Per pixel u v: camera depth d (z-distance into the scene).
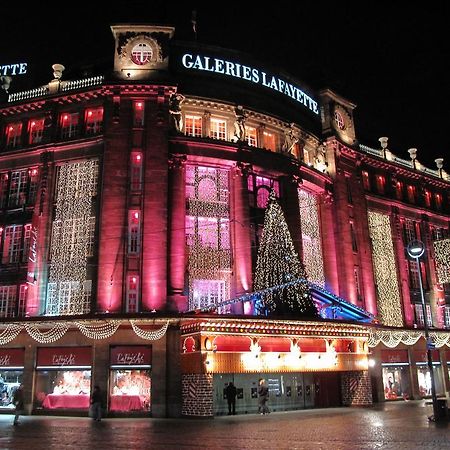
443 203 53.69
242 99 38.62
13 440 17.39
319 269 39.56
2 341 30.67
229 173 36.06
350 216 43.19
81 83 36.22
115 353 29.03
